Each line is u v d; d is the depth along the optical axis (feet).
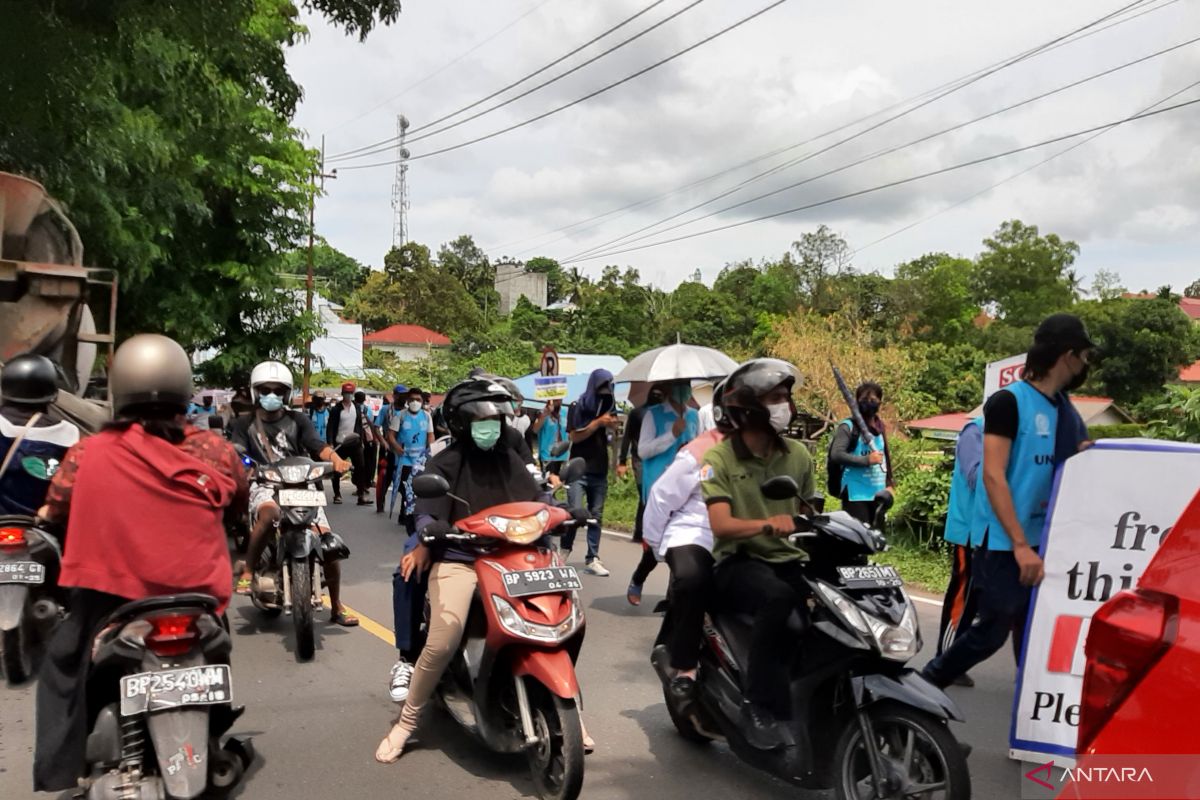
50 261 30.17
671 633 15.15
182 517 11.88
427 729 16.72
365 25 30.37
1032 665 14.05
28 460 17.61
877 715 12.09
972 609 14.96
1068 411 14.53
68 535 11.64
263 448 22.18
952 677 14.96
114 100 34.86
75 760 11.62
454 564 14.65
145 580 11.64
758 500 14.08
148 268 40.88
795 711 12.92
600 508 29.86
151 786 11.63
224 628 12.48
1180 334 142.82
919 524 32.76
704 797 14.02
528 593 13.50
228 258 51.57
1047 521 14.03
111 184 38.65
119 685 11.80
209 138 45.55
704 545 14.67
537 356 159.63
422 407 39.96
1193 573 7.63
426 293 260.83
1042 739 13.91
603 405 29.09
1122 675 7.67
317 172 55.26
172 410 12.23
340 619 23.63
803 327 104.32
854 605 12.36
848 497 24.52
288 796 14.02
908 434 79.97
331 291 299.38
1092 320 149.28
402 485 39.78
